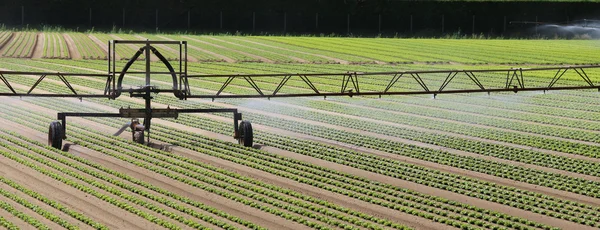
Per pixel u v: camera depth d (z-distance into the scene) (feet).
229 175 96.02
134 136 115.14
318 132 128.16
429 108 157.58
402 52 270.26
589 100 168.86
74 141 115.14
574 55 262.06
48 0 351.87
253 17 362.12
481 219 80.23
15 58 237.45
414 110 154.51
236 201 85.10
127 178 93.25
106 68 221.05
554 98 171.63
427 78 207.31
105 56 246.88
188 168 99.04
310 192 89.66
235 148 112.47
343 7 364.58
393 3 363.56
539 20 360.28
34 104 155.33
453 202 85.40
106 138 118.62
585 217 81.05
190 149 111.75
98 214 79.30
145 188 89.56
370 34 355.97
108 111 149.38
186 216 79.10
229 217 78.28
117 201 82.84
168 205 82.74
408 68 229.04
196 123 135.44
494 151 113.60
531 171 101.09
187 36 317.01
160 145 114.52
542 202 86.33
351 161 105.60
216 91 180.65
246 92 179.11
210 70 221.87
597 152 113.91
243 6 365.20
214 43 290.76
